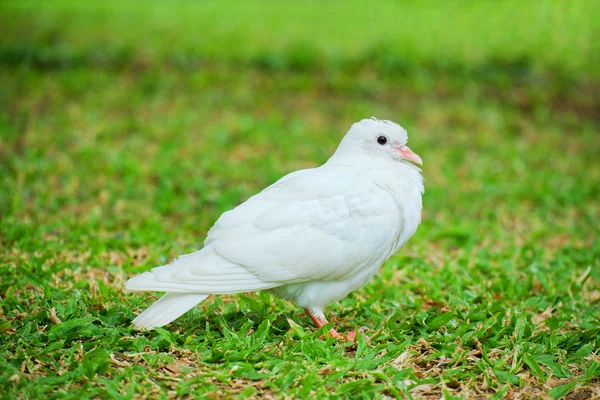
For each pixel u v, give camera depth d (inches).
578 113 726.5
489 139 642.2
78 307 307.4
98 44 866.8
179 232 430.6
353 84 757.3
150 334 290.4
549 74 807.7
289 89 748.0
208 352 275.9
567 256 414.3
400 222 295.4
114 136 607.8
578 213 498.9
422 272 374.3
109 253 392.8
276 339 290.5
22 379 247.0
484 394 259.9
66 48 830.5
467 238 440.5
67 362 263.9
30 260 364.5
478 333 296.5
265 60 807.1
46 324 294.8
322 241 279.1
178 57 811.4
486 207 498.9
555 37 911.0
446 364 280.5
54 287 333.4
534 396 257.4
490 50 875.4
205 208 480.1
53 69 784.9
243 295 314.2
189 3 1231.5
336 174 295.4
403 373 262.7
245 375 259.6
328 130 645.9
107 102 685.3
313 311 298.4
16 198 456.1
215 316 311.3
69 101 686.5
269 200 287.4
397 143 313.9
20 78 743.1
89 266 370.3
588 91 778.8
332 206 283.0
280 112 690.8
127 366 262.5
